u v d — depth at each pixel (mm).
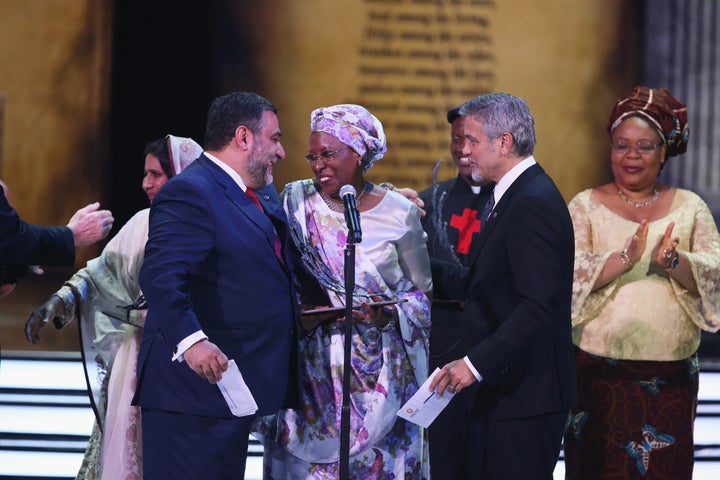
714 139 36125
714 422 24000
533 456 12602
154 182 15078
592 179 36906
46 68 35125
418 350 13766
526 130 12711
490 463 12844
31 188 35250
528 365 12562
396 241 13609
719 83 36375
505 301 12625
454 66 36250
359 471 13531
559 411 12594
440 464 14102
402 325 13453
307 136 36469
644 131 14602
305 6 36125
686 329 14656
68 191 35438
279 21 36188
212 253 12227
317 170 13320
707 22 36375
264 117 12695
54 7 35031
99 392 15023
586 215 15125
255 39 36188
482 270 12727
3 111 35000
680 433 14695
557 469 20562
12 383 24938
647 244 14734
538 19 36250
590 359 14820
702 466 21359
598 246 14969
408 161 36062
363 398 13383
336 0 36031
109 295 14984
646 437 14625
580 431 14906
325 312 13156
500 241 12555
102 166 35531
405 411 12492
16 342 28844
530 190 12406
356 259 13328
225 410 12211
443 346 14633
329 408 13352
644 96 14750
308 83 36344
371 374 13430
